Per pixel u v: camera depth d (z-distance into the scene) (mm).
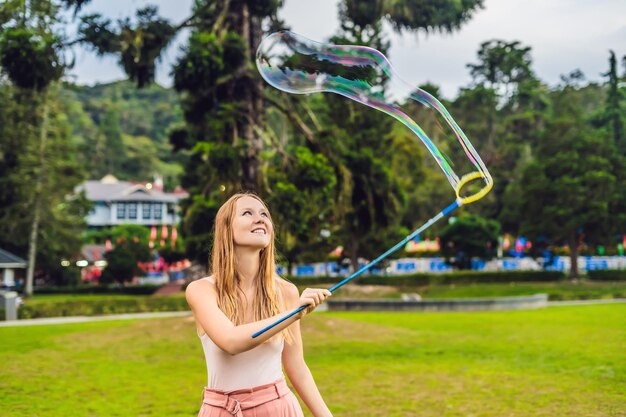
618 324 19172
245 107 17828
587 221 44656
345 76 4352
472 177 3346
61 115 49062
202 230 17766
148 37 17703
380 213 20219
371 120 30438
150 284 54125
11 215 45281
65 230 49125
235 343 2992
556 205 44688
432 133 34312
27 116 44062
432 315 24422
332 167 18016
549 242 47469
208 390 3256
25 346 14445
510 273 45719
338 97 25703
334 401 8945
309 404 3422
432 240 55750
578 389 9438
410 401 8914
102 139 106250
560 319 21375
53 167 46062
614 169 46156
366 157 19297
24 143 44594
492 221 48844
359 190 19688
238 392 3184
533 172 45500
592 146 45562
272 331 2975
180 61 16828
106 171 104562
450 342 15219
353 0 19438
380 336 15734
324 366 11992
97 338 15047
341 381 10469
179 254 32094
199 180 20125
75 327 20234
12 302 24609
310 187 17484
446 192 55938
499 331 17828
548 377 10531
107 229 71562
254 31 18375
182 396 9305
